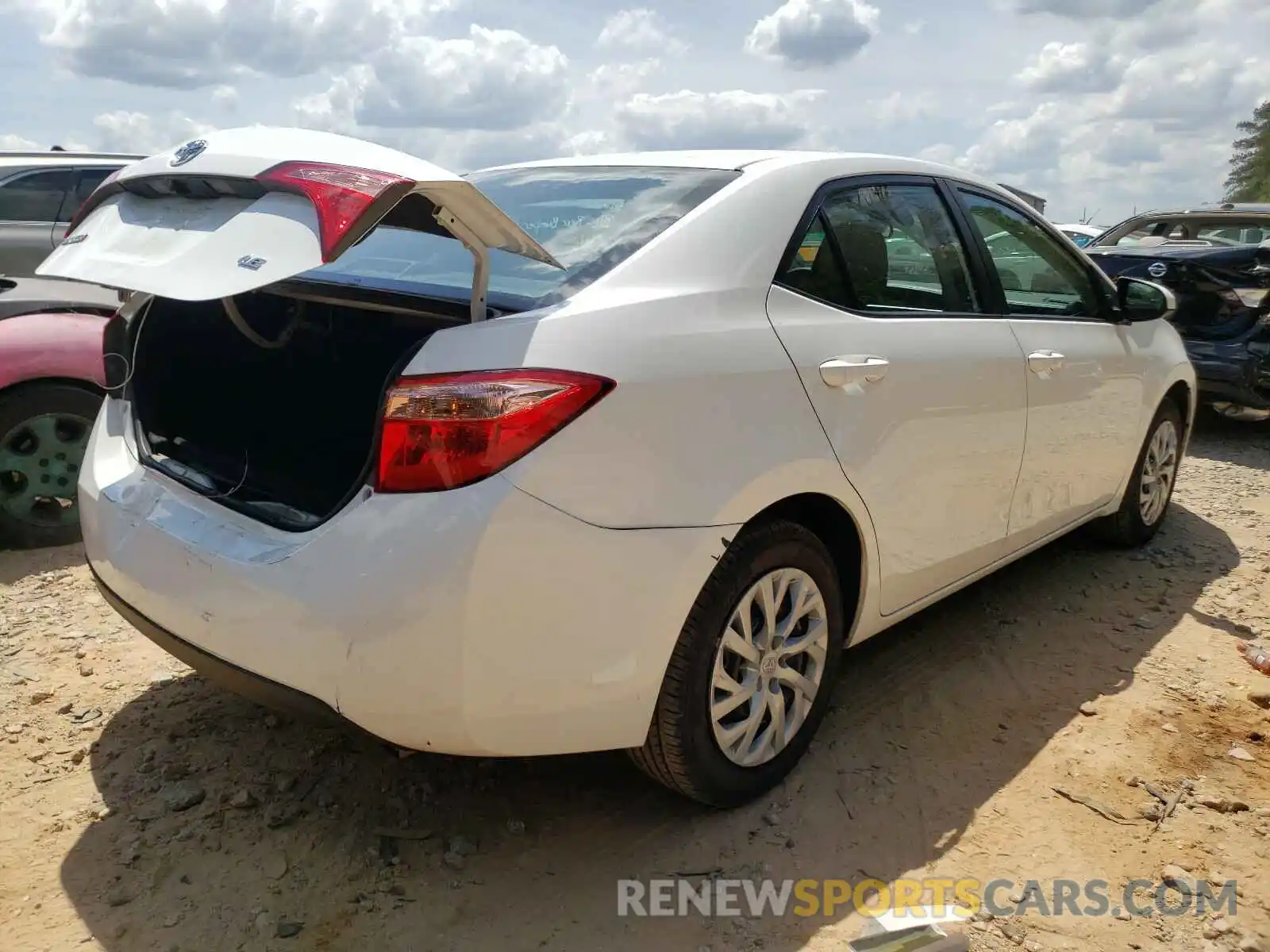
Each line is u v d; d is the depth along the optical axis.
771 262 2.62
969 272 3.32
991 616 3.93
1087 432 3.80
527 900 2.32
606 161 3.24
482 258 2.13
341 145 2.12
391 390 2.06
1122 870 2.47
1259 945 2.22
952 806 2.71
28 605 3.80
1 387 4.12
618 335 2.22
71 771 2.75
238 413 2.81
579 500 2.08
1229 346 6.72
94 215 2.39
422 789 2.71
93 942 2.15
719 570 2.38
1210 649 3.67
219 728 2.98
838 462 2.60
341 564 2.04
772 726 2.65
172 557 2.32
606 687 2.19
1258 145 67.50
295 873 2.38
